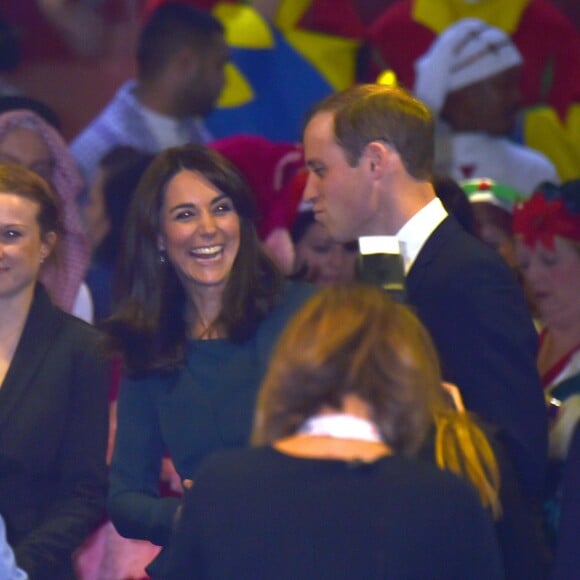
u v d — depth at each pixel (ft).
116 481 42.24
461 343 38.55
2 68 76.84
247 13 71.20
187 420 41.42
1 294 43.50
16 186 43.78
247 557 29.86
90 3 84.74
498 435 36.86
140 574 50.19
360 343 30.42
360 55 73.77
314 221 53.98
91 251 57.36
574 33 76.18
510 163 69.41
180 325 42.45
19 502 42.80
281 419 30.55
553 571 33.83
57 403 43.29
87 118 83.66
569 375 48.96
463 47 68.33
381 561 29.35
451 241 39.88
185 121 68.13
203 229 41.32
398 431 30.14
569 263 49.37
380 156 40.40
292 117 71.05
